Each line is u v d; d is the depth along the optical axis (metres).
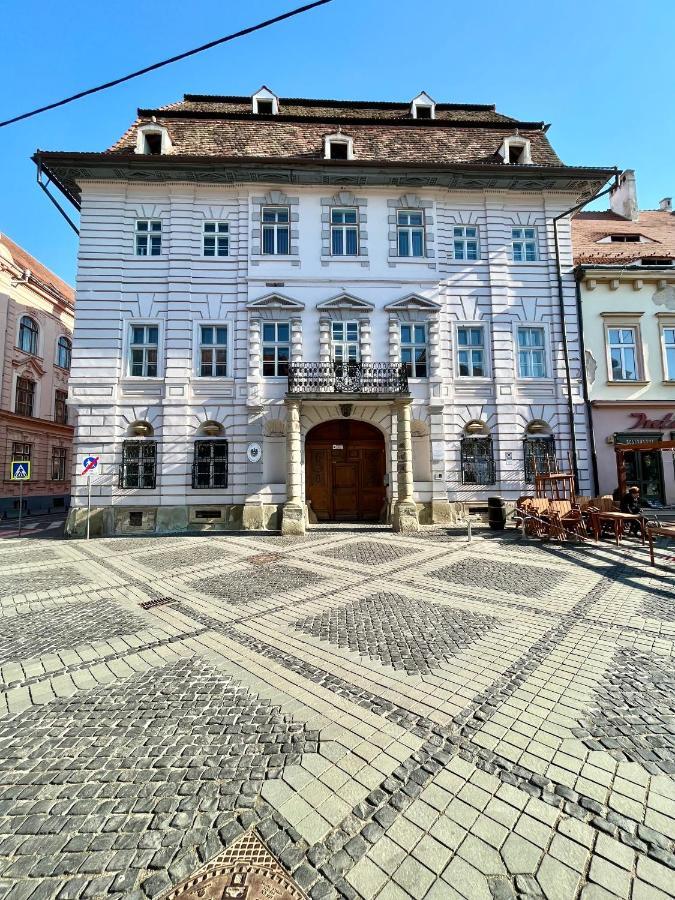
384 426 14.59
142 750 3.08
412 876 2.06
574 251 16.77
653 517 12.85
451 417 14.84
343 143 14.97
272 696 3.81
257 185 14.80
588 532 11.85
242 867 2.14
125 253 14.52
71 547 11.31
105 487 13.74
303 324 14.59
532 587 6.97
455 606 6.13
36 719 3.49
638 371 15.45
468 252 15.76
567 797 2.55
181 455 13.97
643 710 3.49
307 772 2.82
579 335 15.31
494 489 14.68
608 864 2.10
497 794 2.59
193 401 14.18
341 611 6.00
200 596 6.81
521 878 2.04
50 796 2.64
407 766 2.86
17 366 23.30
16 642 5.06
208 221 14.87
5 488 22.30
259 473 13.97
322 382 13.45
